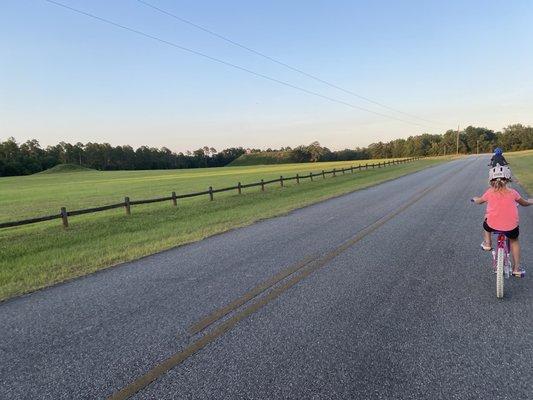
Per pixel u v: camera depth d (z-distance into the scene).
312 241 9.21
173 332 4.46
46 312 5.30
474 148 156.00
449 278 6.19
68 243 10.96
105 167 171.25
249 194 23.14
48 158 156.62
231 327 4.54
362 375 3.45
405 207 14.48
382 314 4.80
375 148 183.25
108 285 6.45
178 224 13.26
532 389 3.20
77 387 3.43
